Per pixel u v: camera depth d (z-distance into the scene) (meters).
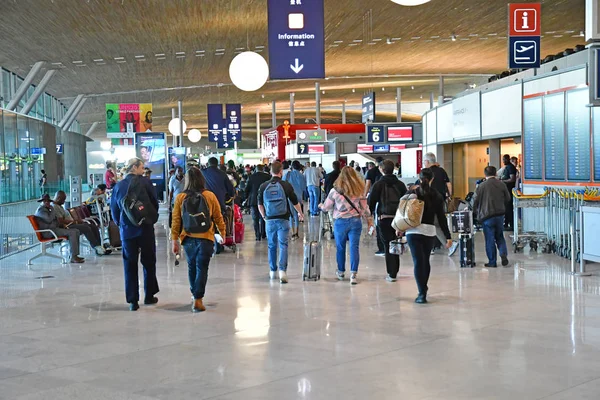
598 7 10.89
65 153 37.66
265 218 11.03
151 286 9.30
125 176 9.09
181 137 49.88
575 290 9.66
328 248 15.46
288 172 17.75
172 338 7.33
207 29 25.77
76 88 39.38
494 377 5.70
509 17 17.19
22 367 6.36
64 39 24.69
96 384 5.79
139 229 8.98
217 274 11.87
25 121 20.14
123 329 7.83
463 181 24.23
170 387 5.65
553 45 33.88
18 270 12.95
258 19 24.56
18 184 18.69
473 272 11.46
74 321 8.33
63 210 14.51
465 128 20.97
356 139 49.00
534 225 15.09
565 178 14.24
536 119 15.40
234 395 5.40
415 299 9.20
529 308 8.49
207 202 8.77
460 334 7.22
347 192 10.57
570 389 5.35
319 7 15.53
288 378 5.80
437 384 5.55
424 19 26.30
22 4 18.83
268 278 11.34
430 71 43.16
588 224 10.89
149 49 29.00
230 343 7.05
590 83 11.00
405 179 26.38
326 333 7.39
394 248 10.27
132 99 48.44
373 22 26.50
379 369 6.01
